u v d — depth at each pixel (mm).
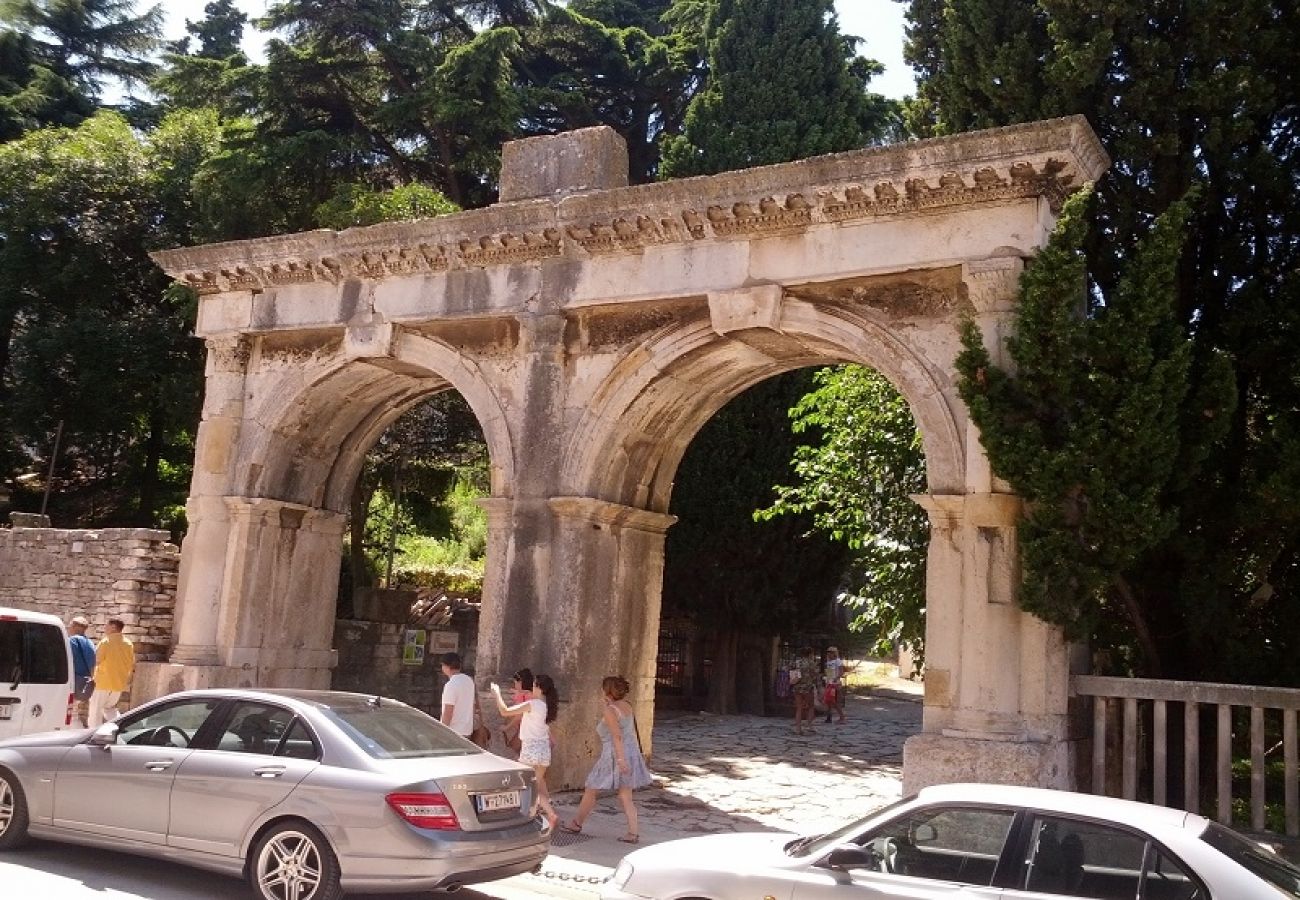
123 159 26062
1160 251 10117
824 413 17734
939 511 10984
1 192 26047
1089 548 9953
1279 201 11562
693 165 24797
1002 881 5512
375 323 14898
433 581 27781
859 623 16297
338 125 26547
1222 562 11141
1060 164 10695
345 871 7020
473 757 7949
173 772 7754
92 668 14523
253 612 15445
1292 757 9531
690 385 13836
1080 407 10117
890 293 11773
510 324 14133
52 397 25500
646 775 11141
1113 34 11867
